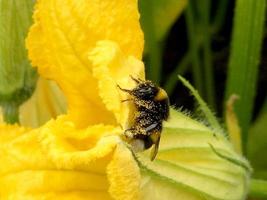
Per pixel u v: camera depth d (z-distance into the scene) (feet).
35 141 0.78
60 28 0.78
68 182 0.75
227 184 0.81
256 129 1.12
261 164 1.12
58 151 0.72
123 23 0.77
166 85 1.18
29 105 0.91
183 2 1.13
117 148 0.68
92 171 0.75
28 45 0.79
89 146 0.74
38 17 0.79
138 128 0.71
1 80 0.86
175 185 0.76
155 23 1.13
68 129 0.75
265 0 1.04
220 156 0.78
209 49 1.15
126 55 0.77
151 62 1.12
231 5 1.20
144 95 0.72
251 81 1.04
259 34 1.02
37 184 0.76
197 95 0.85
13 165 0.77
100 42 0.74
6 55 0.84
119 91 0.72
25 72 0.85
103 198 0.75
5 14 0.83
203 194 0.78
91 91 0.78
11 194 0.76
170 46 1.22
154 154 0.72
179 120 0.78
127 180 0.68
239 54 1.04
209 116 0.84
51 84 0.91
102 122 0.78
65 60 0.78
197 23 1.16
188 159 0.78
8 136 0.79
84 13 0.77
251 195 0.95
